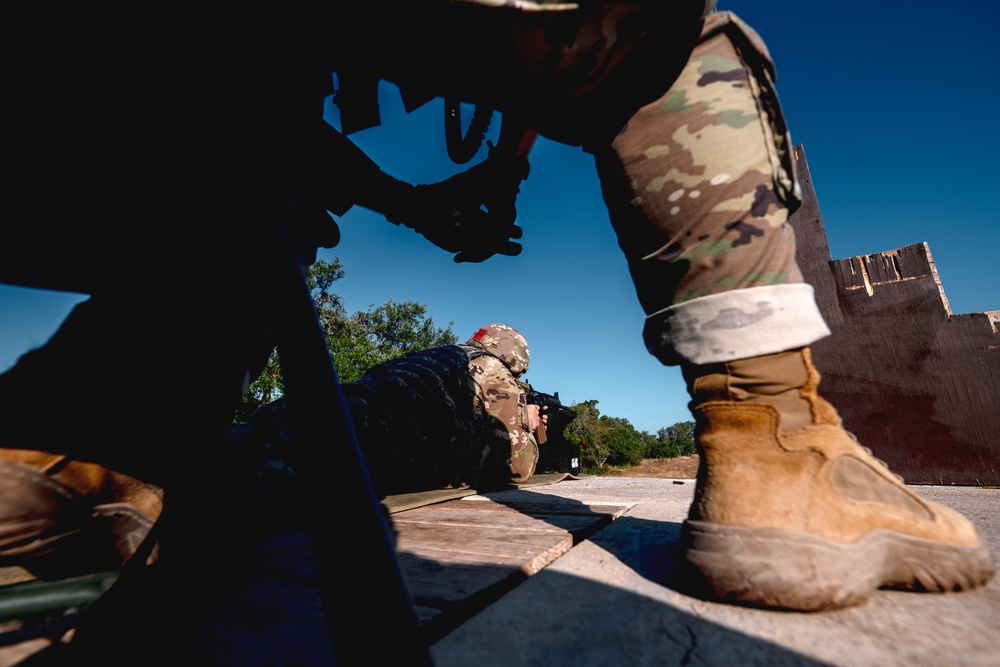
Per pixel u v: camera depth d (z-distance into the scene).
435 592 0.76
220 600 0.82
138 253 0.77
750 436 0.77
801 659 0.54
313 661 0.59
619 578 0.86
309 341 0.59
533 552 1.00
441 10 0.72
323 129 0.99
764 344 0.73
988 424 1.79
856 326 2.07
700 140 0.77
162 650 0.64
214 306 0.84
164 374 0.83
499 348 3.45
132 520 0.81
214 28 0.74
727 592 0.69
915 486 1.89
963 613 0.65
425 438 2.39
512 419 2.98
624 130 0.83
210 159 0.78
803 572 0.65
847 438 0.78
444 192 1.31
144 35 0.70
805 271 2.22
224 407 0.96
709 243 0.76
